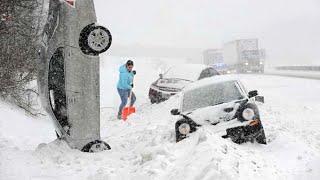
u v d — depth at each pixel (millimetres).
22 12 13633
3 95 15312
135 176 6727
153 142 8461
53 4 8766
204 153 6789
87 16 8727
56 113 8922
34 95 17406
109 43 8828
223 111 9703
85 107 8898
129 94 16484
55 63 8844
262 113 13922
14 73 14984
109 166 7633
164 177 6539
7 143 9172
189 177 6234
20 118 13781
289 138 9672
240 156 7332
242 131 9391
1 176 6758
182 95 10906
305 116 14141
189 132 9578
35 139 11633
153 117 15031
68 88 8766
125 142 10117
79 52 8766
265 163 7566
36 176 7020
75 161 7977
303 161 8117
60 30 8711
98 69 8969
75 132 8859
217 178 5992
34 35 13969
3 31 13438
